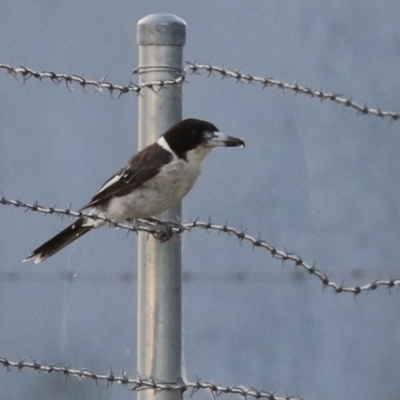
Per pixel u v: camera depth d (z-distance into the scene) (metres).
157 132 6.41
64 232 7.65
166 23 6.38
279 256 6.36
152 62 6.40
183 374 6.27
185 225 6.34
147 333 6.27
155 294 6.28
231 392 6.20
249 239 6.36
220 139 7.55
